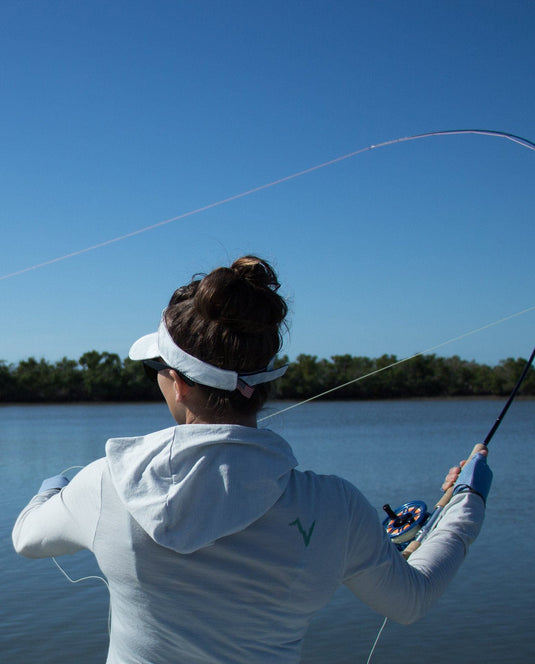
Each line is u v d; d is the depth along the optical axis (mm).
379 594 1144
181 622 1012
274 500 1038
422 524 1795
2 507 14281
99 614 7320
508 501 14742
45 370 86562
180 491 998
